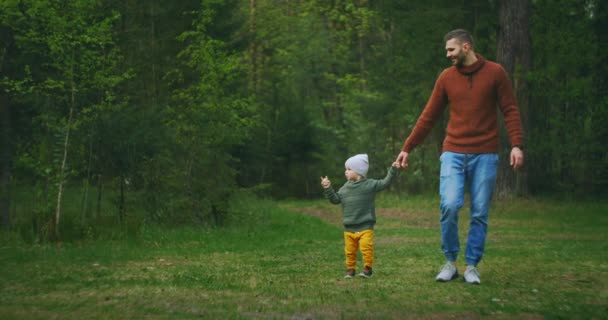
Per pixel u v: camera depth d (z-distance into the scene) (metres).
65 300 4.46
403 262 7.30
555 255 7.90
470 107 5.75
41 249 8.45
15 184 11.54
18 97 10.75
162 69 16.42
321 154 31.50
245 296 4.70
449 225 5.68
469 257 5.59
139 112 12.25
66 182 9.97
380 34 32.78
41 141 11.27
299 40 37.72
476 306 4.26
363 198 5.98
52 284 5.36
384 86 26.11
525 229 13.27
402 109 25.64
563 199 22.41
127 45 15.15
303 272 6.34
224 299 4.55
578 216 16.66
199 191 12.85
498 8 21.64
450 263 5.72
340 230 13.36
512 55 20.55
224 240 10.50
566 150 22.36
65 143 9.98
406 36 22.64
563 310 4.11
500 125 20.69
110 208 12.19
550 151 22.86
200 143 13.10
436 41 21.86
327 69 37.81
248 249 9.16
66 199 12.56
